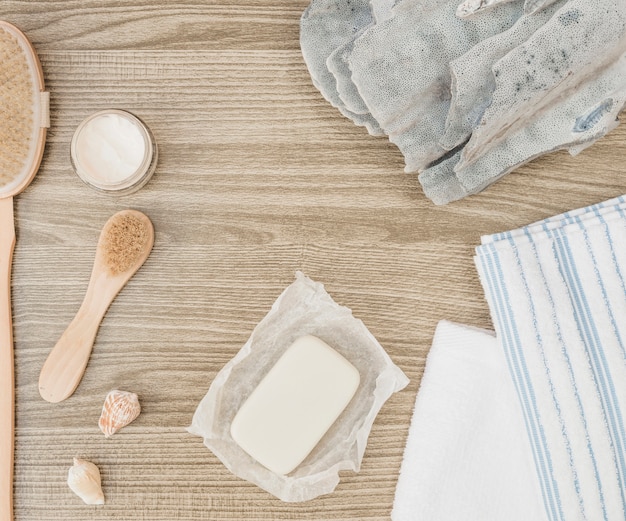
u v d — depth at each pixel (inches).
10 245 22.0
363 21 20.7
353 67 19.1
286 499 22.2
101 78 22.0
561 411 21.2
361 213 22.1
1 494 22.0
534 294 21.3
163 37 22.0
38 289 22.2
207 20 21.9
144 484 22.3
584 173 22.0
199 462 22.3
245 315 22.3
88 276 22.1
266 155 22.1
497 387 21.8
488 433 21.8
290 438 21.6
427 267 22.2
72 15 21.9
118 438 22.2
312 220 22.2
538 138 20.2
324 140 22.1
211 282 22.3
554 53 17.6
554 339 21.2
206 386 22.2
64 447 22.2
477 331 21.8
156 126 22.1
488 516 21.8
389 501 22.2
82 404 22.2
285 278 22.3
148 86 22.0
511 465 21.8
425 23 18.8
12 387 22.1
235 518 22.3
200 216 22.1
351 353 22.4
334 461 22.4
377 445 22.1
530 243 21.6
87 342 22.0
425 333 22.2
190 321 22.2
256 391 21.5
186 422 22.2
